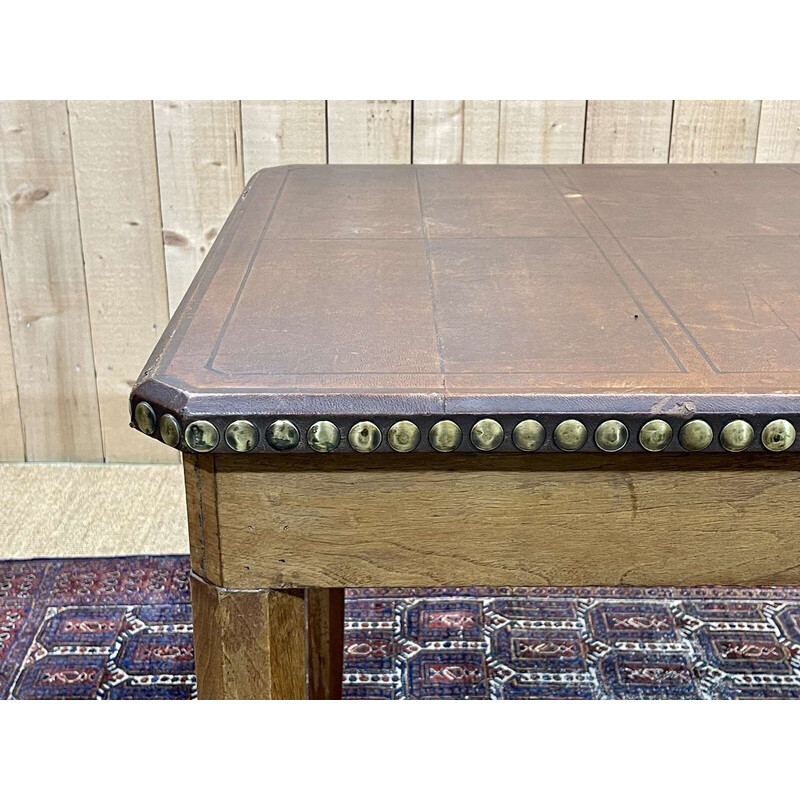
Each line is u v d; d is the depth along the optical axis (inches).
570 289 41.3
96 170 81.0
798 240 48.9
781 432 30.3
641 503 32.8
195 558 34.4
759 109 79.7
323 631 50.9
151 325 86.5
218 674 35.5
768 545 33.4
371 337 35.7
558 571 33.9
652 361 33.3
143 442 90.5
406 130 81.1
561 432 30.4
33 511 83.1
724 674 62.9
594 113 80.4
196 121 80.0
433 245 48.1
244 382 31.6
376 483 32.5
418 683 62.2
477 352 34.1
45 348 87.0
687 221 52.6
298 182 63.3
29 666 63.6
